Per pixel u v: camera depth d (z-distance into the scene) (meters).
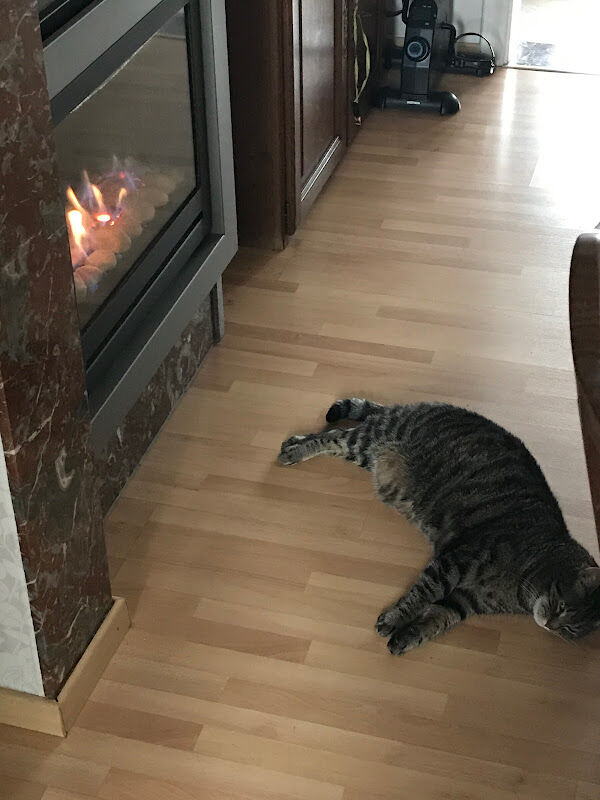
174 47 2.44
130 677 2.08
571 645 2.17
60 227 1.70
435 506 2.37
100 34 1.97
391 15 4.33
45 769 1.92
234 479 2.55
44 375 1.71
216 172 2.74
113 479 2.45
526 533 2.22
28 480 1.72
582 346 1.14
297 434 2.70
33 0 1.51
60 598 1.90
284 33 3.02
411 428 2.49
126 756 1.94
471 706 2.04
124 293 2.33
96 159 2.19
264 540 2.39
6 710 1.99
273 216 3.36
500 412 2.77
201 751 1.95
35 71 1.54
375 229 3.54
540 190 3.77
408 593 2.21
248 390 2.84
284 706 2.03
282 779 1.90
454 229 3.55
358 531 2.42
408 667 2.11
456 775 1.92
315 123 3.50
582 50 4.91
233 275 3.30
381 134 4.16
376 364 2.93
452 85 4.58
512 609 2.19
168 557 2.34
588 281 1.20
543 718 2.02
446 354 2.97
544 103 4.42
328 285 3.26
